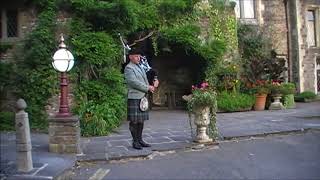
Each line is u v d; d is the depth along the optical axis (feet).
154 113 47.16
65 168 21.80
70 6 35.27
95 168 22.68
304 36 66.03
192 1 45.42
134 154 24.73
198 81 50.19
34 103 34.63
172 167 22.45
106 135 31.73
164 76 52.65
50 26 34.81
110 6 35.27
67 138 25.21
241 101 47.57
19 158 20.97
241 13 60.23
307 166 22.26
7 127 34.19
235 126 34.91
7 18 36.37
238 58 49.60
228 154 25.34
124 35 38.83
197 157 24.70
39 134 32.53
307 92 63.87
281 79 54.65
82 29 35.17
